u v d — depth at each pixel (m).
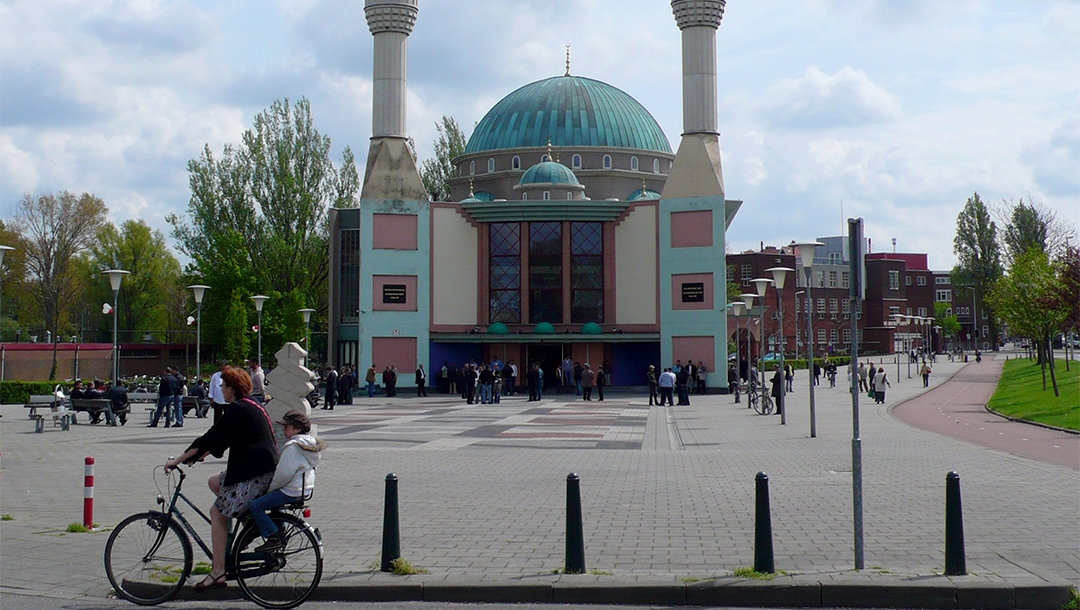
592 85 81.44
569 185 70.69
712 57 61.91
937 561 10.83
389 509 10.67
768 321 116.88
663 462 21.91
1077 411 34.09
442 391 62.22
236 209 77.56
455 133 92.12
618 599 9.75
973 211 126.44
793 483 17.69
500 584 9.88
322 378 67.25
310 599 9.92
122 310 93.19
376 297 61.81
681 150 61.50
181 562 10.25
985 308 140.12
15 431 31.97
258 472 9.81
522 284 63.19
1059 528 12.73
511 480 18.70
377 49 62.97
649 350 63.66
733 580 9.86
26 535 13.24
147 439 28.83
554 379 63.75
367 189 62.16
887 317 129.25
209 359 78.12
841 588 9.55
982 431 30.17
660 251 61.44
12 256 87.19
